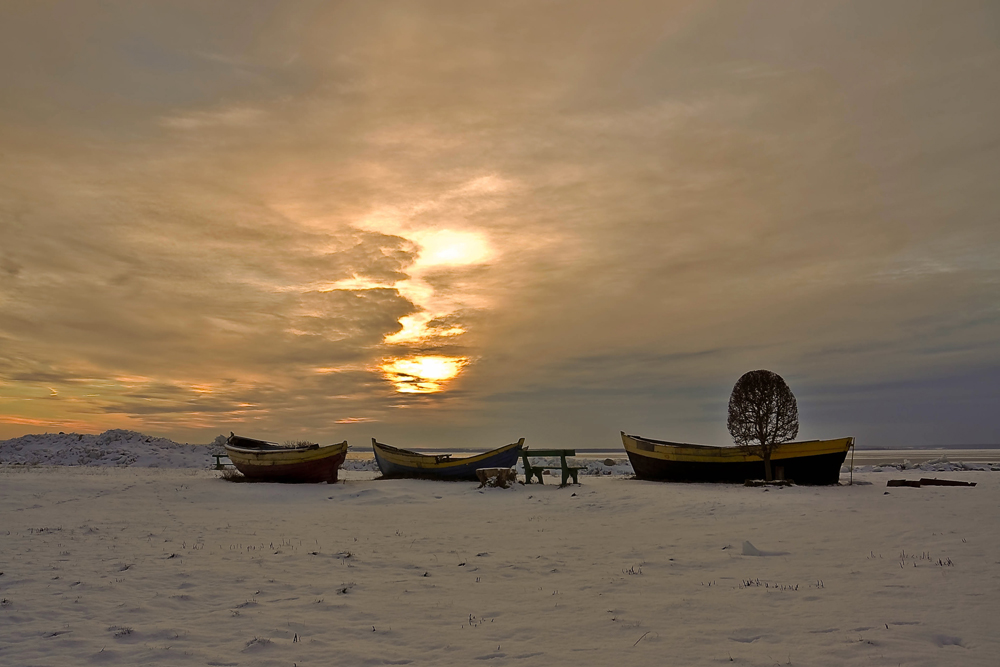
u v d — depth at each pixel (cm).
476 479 2856
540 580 877
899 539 1088
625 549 1106
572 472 2567
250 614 713
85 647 602
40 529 1372
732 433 2572
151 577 904
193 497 2128
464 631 645
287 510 1823
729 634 613
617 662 543
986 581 777
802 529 1251
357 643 610
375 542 1221
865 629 611
